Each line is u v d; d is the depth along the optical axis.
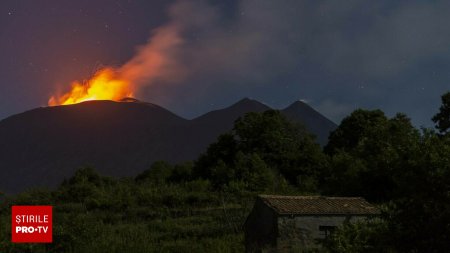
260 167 64.25
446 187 9.17
